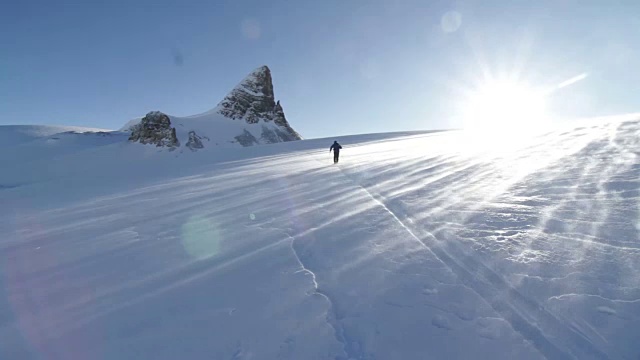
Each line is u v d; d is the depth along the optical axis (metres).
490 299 2.71
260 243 4.60
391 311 2.64
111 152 59.66
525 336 2.26
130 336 2.54
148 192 11.42
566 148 10.66
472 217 4.90
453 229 4.44
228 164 22.44
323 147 36.25
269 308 2.81
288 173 13.72
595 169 7.09
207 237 5.07
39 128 80.25
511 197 5.84
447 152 15.31
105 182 16.73
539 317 2.43
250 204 7.63
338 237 4.58
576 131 15.53
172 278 3.60
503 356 2.09
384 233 4.61
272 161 22.03
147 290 3.33
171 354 2.30
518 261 3.30
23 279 3.89
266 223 5.70
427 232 4.45
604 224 4.01
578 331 2.25
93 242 5.32
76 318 2.88
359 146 30.77
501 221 4.57
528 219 4.53
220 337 2.45
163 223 6.33
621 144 9.77
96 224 6.77
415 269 3.36
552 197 5.48
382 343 2.28
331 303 2.83
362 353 2.21
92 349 2.42
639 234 3.61
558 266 3.12
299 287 3.16
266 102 101.88
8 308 3.15
